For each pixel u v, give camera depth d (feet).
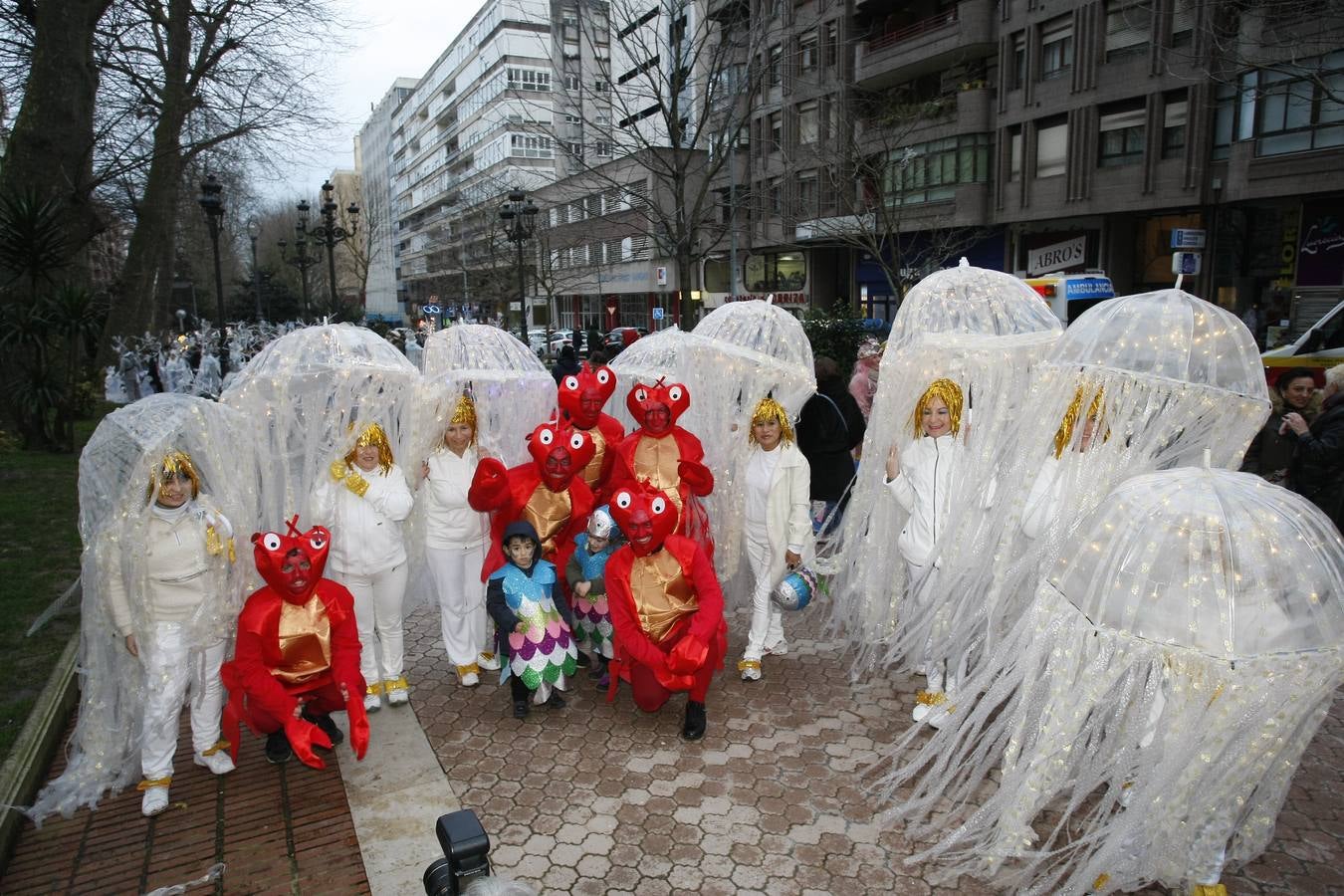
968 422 15.01
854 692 16.10
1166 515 9.70
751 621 18.74
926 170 78.02
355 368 14.89
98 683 12.71
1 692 15.76
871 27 80.12
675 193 33.42
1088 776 10.59
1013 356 14.74
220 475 13.21
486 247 125.80
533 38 153.48
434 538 16.22
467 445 16.62
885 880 10.77
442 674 17.44
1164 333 12.55
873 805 12.33
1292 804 11.99
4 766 13.07
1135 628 9.52
